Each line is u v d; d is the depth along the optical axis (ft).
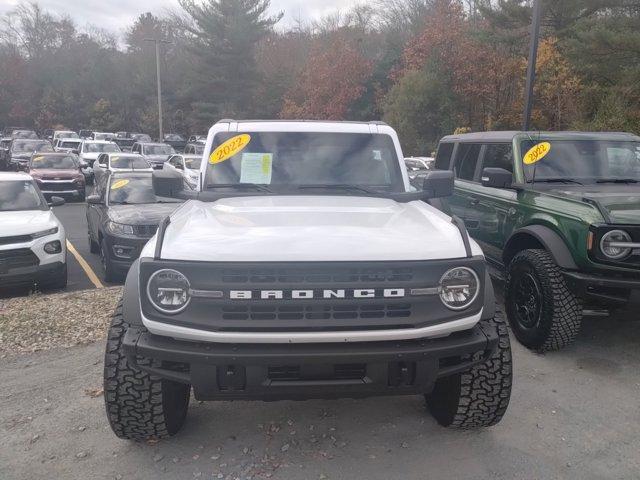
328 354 9.58
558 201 17.60
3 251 24.26
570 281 16.06
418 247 10.11
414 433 12.63
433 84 94.22
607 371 16.02
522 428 12.88
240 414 13.53
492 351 10.62
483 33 89.10
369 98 129.29
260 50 186.50
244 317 9.64
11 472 11.28
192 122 185.37
